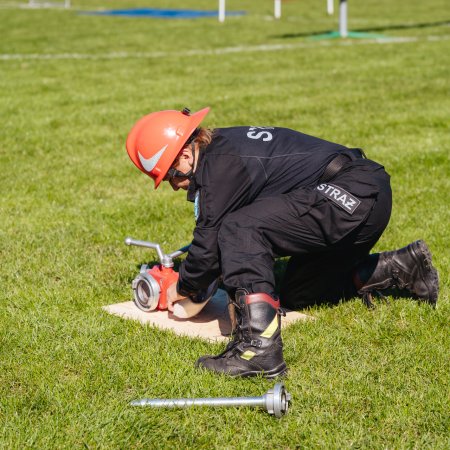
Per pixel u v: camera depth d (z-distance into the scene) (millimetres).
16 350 4117
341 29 20266
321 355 4008
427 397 3572
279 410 3375
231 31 21906
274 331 3779
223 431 3348
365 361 3943
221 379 3744
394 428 3354
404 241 5801
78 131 9977
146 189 7484
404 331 4289
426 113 10602
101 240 6004
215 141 4055
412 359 3949
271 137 4176
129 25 23609
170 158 4074
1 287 5031
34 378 3818
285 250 4047
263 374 3773
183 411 3482
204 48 18359
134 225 6359
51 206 6891
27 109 11312
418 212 6492
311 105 11320
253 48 18188
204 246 3971
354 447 3221
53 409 3527
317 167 4098
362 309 4590
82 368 3912
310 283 4559
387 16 26266
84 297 4871
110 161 8547
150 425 3387
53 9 29781
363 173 4090
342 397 3586
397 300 4691
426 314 4496
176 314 4523
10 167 8250
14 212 6711
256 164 4027
